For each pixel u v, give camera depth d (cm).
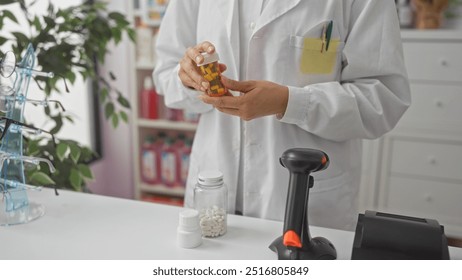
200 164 133
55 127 150
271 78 118
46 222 105
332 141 121
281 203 121
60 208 113
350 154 125
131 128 288
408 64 228
